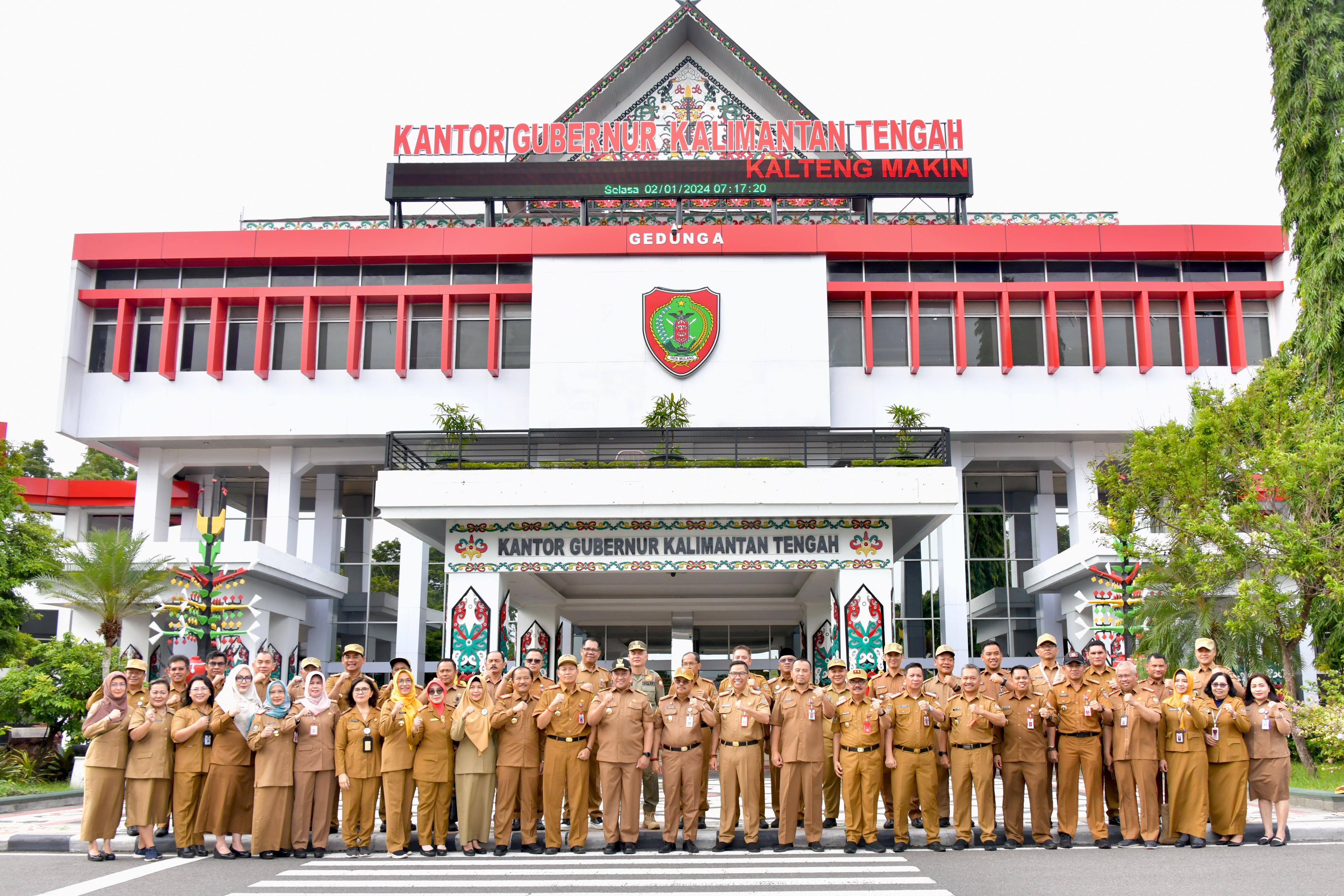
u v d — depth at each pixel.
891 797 12.81
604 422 29.23
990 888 9.20
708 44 34.25
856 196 31.58
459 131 32.38
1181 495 21.02
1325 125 22.03
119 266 32.56
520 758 11.66
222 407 31.73
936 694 12.47
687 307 29.84
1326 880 9.42
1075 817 11.77
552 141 32.34
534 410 29.39
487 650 19.69
